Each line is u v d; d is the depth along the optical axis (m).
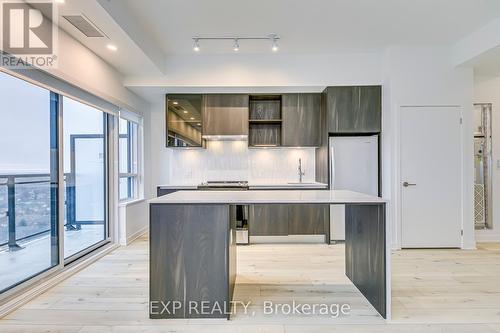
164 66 4.20
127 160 4.68
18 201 2.51
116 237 4.18
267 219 4.37
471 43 3.68
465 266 3.33
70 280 2.94
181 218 2.25
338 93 4.30
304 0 2.88
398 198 4.06
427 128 4.06
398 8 3.05
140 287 2.78
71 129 3.22
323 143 4.48
